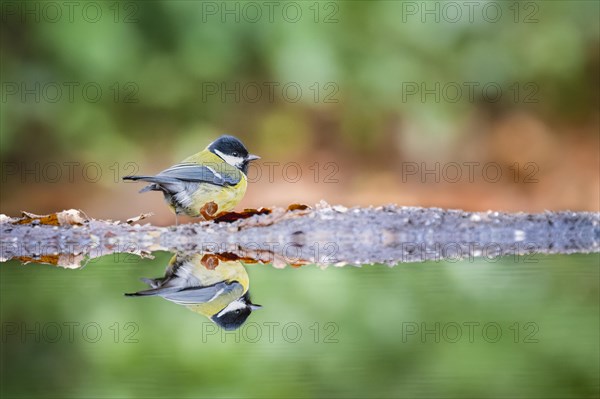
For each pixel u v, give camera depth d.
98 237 9.00
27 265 7.81
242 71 15.07
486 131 15.56
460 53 15.13
